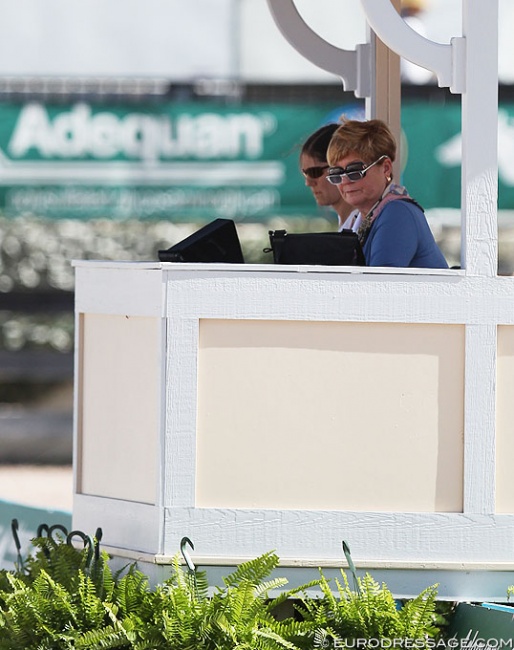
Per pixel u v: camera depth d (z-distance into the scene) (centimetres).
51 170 4166
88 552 1744
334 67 2409
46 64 4497
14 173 4156
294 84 4603
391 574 1716
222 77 4569
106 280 1809
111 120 4166
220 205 4184
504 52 4484
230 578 1661
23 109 4150
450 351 1720
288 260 1806
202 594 1666
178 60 4553
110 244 5644
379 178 1909
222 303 1700
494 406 1717
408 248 1819
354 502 1712
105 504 1809
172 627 1623
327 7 4319
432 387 1719
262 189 4172
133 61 4538
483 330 1716
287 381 1709
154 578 1720
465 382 1714
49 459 4847
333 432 1711
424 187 3822
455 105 3822
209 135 4169
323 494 1712
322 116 4153
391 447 1716
